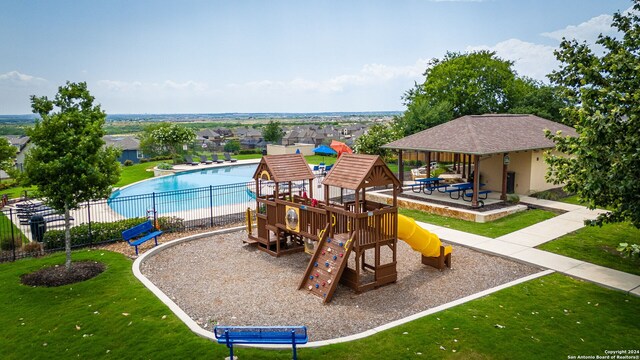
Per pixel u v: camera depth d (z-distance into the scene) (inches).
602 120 382.9
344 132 5054.1
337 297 451.2
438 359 320.8
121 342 354.6
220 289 475.2
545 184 987.9
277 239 592.1
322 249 490.6
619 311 399.9
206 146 3956.7
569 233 665.0
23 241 695.1
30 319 401.4
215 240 677.3
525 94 1989.4
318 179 1379.2
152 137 2593.5
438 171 1213.7
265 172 615.5
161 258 587.2
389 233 483.8
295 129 5196.9
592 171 401.7
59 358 336.5
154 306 419.2
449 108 1700.3
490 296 435.8
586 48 468.8
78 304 430.3
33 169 476.7
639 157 367.2
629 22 462.3
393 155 1739.7
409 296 451.8
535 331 362.3
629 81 409.1
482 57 1999.3
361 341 344.8
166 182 1542.8
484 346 338.0
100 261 562.3
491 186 1011.3
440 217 804.6
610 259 544.7
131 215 941.8
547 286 463.5
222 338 314.3
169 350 339.3
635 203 395.2
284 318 400.8
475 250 604.1
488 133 920.3
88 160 501.7
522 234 665.6
